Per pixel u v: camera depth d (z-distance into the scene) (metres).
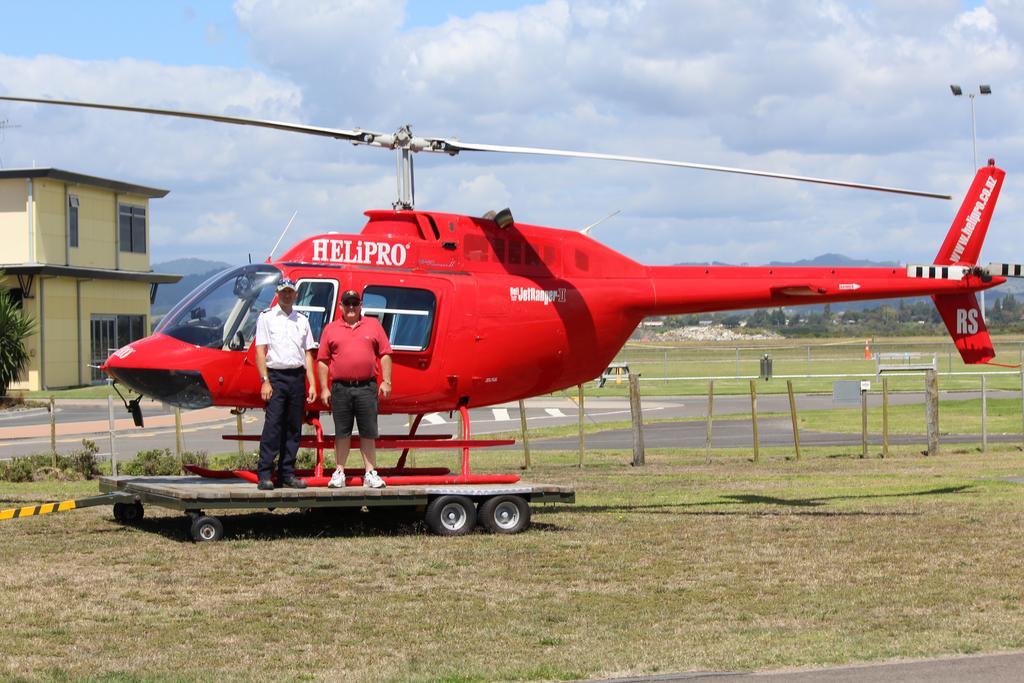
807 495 16.44
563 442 27.88
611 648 7.88
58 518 13.54
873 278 15.74
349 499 12.12
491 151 13.39
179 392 12.62
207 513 14.19
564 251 14.58
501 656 7.68
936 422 24.31
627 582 10.02
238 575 10.19
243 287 12.80
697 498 16.06
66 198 48.88
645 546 11.77
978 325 16.48
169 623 8.52
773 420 33.94
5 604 9.03
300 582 9.93
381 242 13.32
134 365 12.48
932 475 19.56
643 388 50.59
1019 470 20.28
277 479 12.60
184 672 7.25
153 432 30.69
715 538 12.28
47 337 47.72
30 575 10.09
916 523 13.35
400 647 7.91
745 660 7.54
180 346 12.57
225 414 37.97
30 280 47.25
